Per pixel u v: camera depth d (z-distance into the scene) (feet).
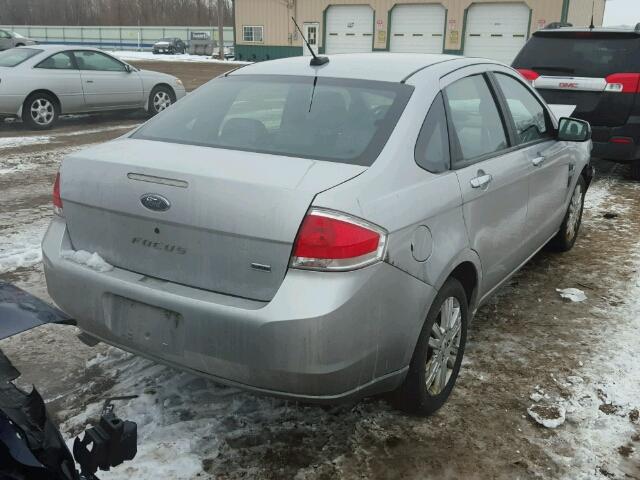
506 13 99.30
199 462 8.77
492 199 10.96
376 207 8.06
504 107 12.55
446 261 9.30
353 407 10.26
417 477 8.77
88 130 39.50
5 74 36.94
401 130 9.32
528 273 16.56
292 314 7.52
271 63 12.24
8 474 5.21
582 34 25.34
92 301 8.96
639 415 10.27
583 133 14.34
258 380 7.93
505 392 10.89
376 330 8.09
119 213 8.75
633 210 23.00
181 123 10.69
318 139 9.41
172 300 8.17
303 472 8.75
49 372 11.00
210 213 7.97
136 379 10.78
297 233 7.63
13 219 19.99
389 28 109.19
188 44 164.55
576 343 12.70
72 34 214.48
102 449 5.81
